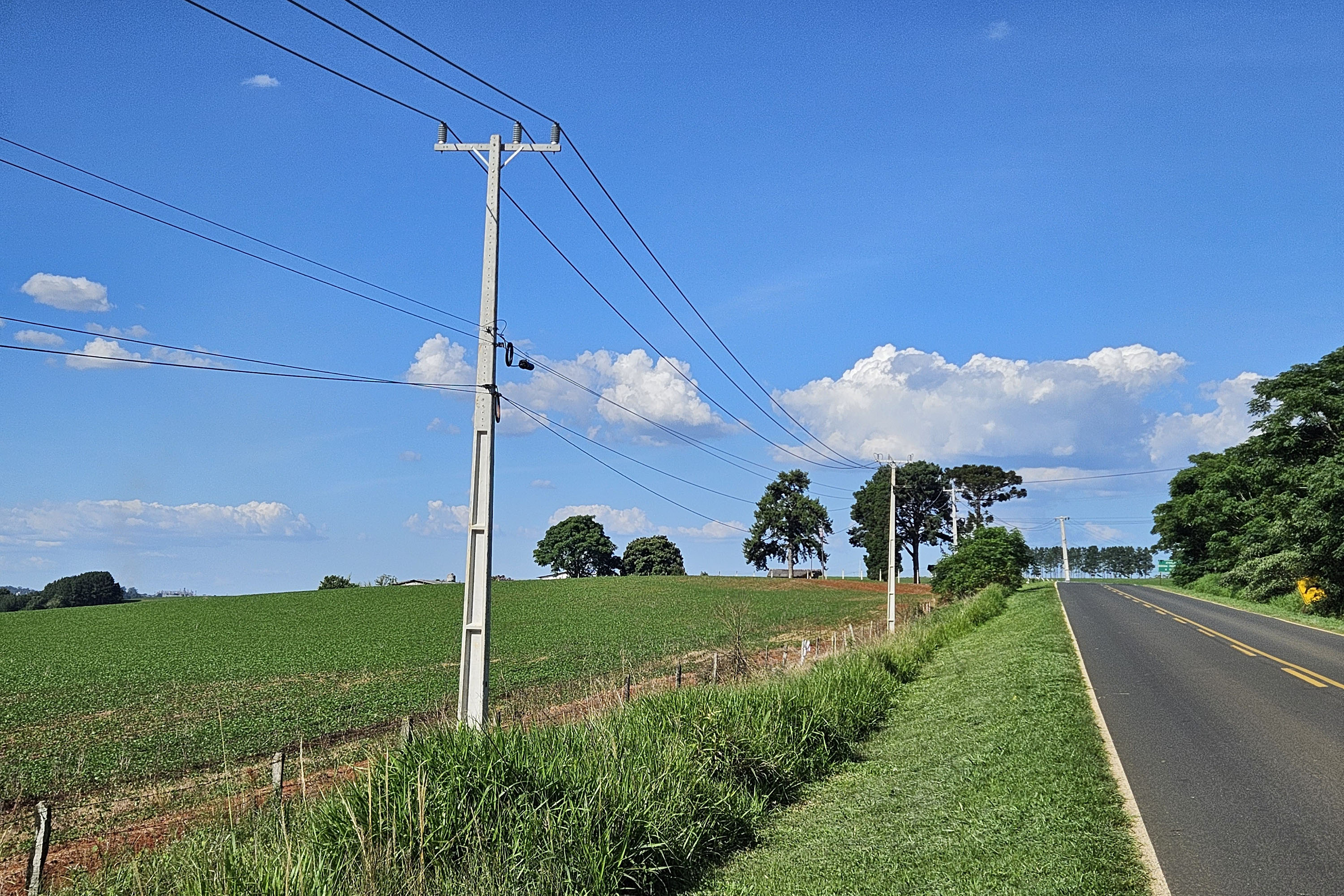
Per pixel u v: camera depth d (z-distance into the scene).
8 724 25.45
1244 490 55.62
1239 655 20.89
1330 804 8.88
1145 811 8.82
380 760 9.05
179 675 35.22
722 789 10.30
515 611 64.81
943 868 7.71
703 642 41.38
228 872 7.21
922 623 37.00
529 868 7.79
